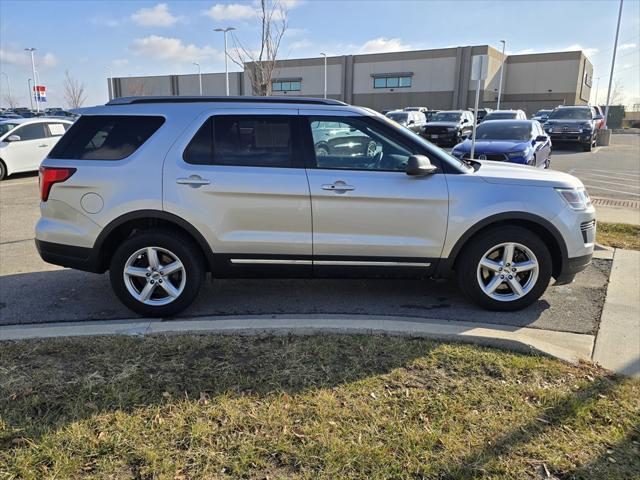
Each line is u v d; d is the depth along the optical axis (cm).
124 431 272
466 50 4988
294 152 430
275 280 550
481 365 349
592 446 268
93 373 329
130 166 425
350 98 5672
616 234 750
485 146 1123
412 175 427
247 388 316
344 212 426
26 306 477
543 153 1252
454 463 253
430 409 297
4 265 603
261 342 377
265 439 268
